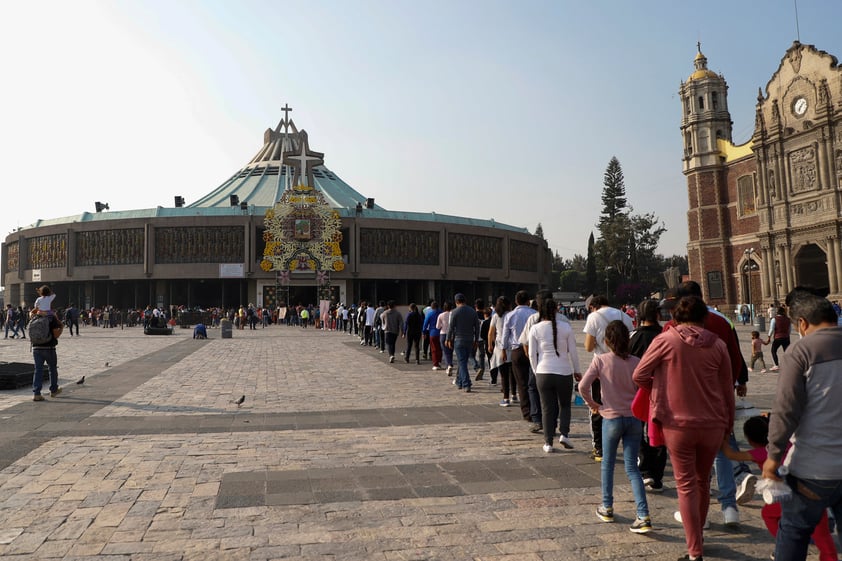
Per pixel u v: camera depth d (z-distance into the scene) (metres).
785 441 3.55
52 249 61.94
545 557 4.50
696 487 4.45
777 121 47.84
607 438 5.32
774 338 16.62
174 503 5.61
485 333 14.52
